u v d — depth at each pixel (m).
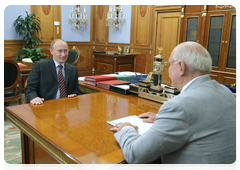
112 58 6.28
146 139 0.92
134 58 6.73
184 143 0.90
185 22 5.12
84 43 7.82
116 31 7.18
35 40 6.38
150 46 6.21
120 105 1.79
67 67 2.47
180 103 0.91
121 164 0.94
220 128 0.92
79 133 1.22
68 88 2.46
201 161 0.90
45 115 1.51
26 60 4.43
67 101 1.89
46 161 1.47
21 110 1.60
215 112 0.93
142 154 0.91
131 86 2.16
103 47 7.75
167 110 0.93
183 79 1.06
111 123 1.37
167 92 1.87
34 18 6.31
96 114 1.55
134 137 1.02
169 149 0.90
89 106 1.75
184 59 1.02
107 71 6.52
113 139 1.16
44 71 2.32
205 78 1.03
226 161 0.91
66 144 1.08
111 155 1.00
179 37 5.28
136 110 1.67
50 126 1.31
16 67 3.34
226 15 4.39
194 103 0.92
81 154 1.00
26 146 1.70
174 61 1.06
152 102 1.91
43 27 6.84
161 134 0.89
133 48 6.71
